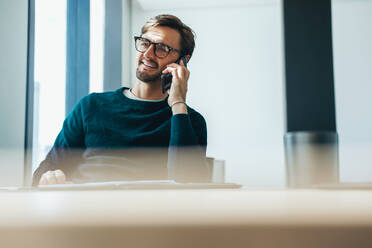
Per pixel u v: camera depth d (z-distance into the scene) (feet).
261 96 7.12
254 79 7.13
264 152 7.06
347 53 7.43
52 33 6.43
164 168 4.37
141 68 4.75
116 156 4.38
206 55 7.16
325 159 1.39
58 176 3.31
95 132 4.48
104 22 6.60
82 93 6.59
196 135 4.74
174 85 4.50
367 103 7.34
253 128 7.09
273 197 0.38
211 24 7.13
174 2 7.04
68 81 6.53
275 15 7.07
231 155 7.11
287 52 2.16
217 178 5.03
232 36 7.14
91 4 6.66
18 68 5.53
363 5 7.41
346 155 7.03
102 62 6.59
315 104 2.14
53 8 6.45
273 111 7.07
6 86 5.30
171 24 4.89
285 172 1.50
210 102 7.13
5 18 5.28
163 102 4.65
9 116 5.33
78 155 4.53
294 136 1.45
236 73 7.14
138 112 4.56
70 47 6.58
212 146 7.13
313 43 2.15
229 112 7.13
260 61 7.11
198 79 7.15
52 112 6.31
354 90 7.36
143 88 4.73
